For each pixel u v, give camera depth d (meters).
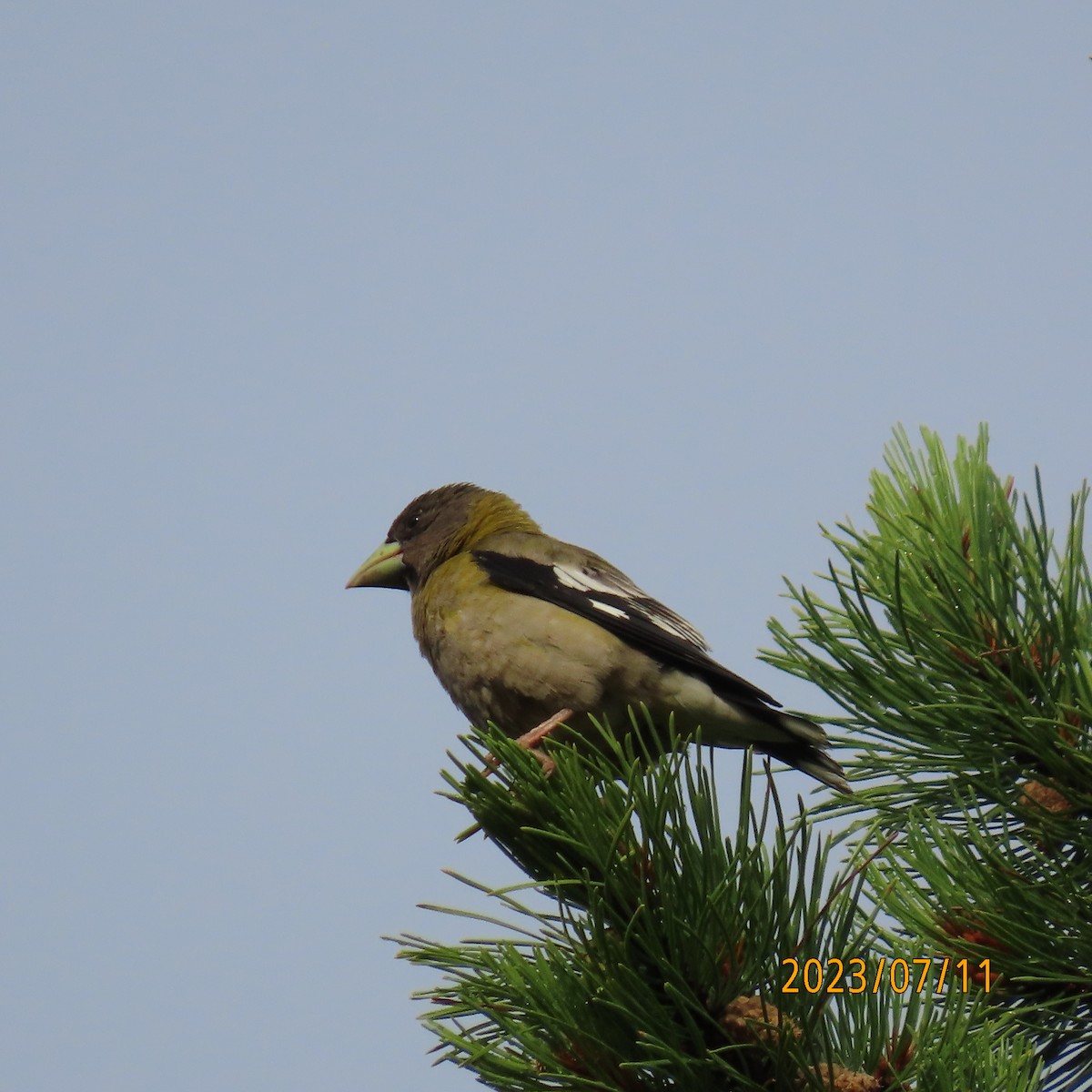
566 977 6.27
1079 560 7.85
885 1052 6.28
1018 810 7.25
